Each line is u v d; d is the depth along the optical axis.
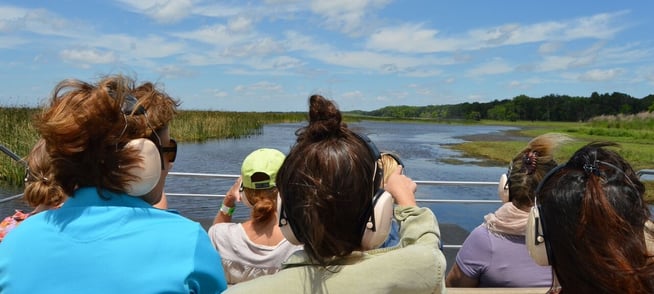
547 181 1.22
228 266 2.10
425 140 39.88
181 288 1.14
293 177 1.12
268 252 2.05
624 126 50.41
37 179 1.89
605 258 1.04
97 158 1.18
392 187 1.43
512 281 2.36
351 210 1.10
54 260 1.15
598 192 1.08
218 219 2.57
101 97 1.17
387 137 44.22
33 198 1.89
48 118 1.17
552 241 1.15
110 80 1.27
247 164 2.08
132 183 1.22
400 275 1.09
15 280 1.17
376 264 1.10
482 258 2.40
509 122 119.69
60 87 1.23
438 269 1.13
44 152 1.89
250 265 2.06
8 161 11.68
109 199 1.22
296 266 1.18
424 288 1.11
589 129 47.28
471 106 136.62
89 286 1.12
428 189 12.29
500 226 2.36
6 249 1.22
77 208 1.22
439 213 8.27
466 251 2.48
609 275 1.03
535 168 2.24
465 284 2.49
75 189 1.25
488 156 23.78
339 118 1.18
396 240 1.98
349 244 1.12
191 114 33.31
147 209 1.25
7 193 10.51
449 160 21.70
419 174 16.67
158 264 1.15
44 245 1.18
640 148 23.20
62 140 1.15
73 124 1.14
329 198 1.07
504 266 2.36
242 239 2.09
